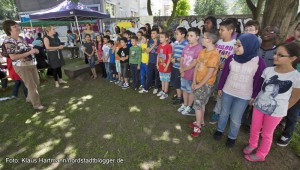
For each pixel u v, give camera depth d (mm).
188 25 9453
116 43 5051
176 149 2459
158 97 4125
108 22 10812
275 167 2129
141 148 2498
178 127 2949
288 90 1797
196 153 2373
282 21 3014
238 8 21156
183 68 3094
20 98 4270
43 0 14469
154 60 4145
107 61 5293
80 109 3658
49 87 5027
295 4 2910
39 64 5547
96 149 2502
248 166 2148
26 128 3037
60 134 2854
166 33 3670
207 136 2697
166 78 3898
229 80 2230
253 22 2648
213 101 3826
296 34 2457
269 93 1885
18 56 3109
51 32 4777
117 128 2973
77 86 5062
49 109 3684
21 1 14695
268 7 3150
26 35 10492
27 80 3395
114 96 4270
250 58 1994
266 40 2484
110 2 14539
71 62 8523
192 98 3188
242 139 2613
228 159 2258
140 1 21953
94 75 5738
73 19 9328
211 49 2352
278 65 1803
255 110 2086
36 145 2617
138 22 10039
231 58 2215
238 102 2174
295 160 2225
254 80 2084
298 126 2887
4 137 2820
